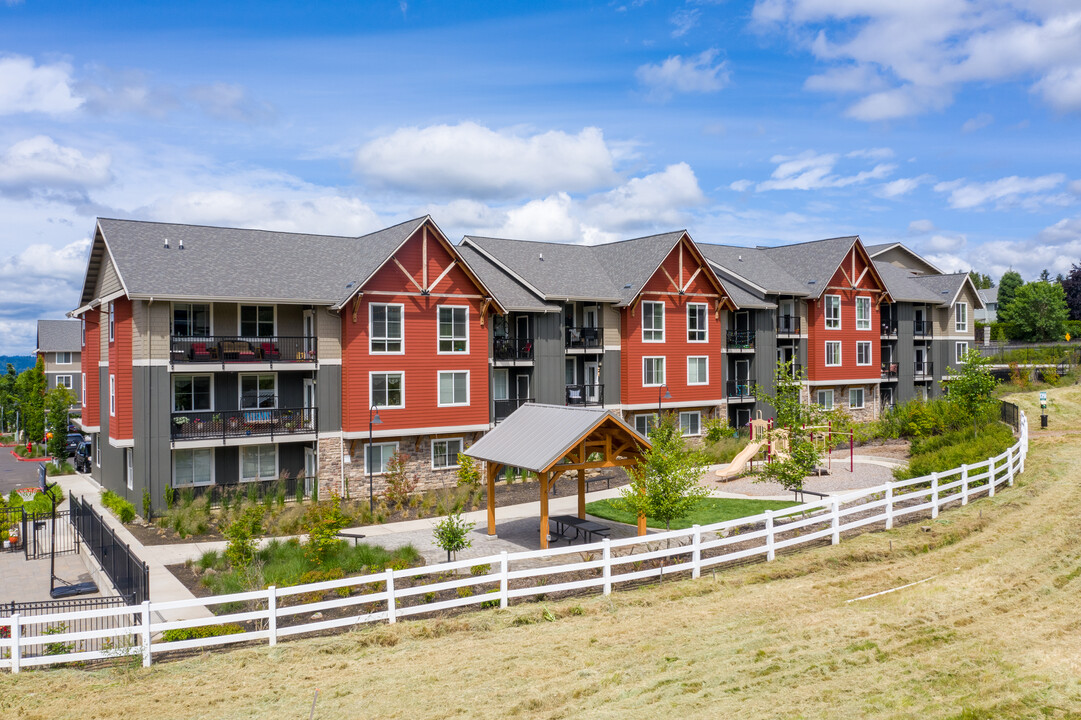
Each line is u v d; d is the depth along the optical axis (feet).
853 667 42.19
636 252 139.33
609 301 126.72
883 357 179.42
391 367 106.22
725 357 144.15
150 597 62.08
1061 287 283.59
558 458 69.46
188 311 98.02
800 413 98.58
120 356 95.55
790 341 160.04
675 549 60.34
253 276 100.12
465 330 112.78
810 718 36.52
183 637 50.37
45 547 86.99
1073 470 88.58
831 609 51.78
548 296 120.16
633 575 58.29
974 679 40.09
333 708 39.45
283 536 82.94
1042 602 51.21
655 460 69.05
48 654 48.93
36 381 199.21
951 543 66.74
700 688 40.24
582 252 143.13
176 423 94.43
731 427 149.07
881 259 203.00
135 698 41.34
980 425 119.65
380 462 107.24
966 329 193.16
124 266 91.97
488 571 65.77
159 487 92.27
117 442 95.14
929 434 138.21
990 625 47.60
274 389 104.99
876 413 172.04
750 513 88.69
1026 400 152.15
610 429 74.08
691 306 139.33
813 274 159.84
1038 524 69.21
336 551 69.36
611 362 130.00
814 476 111.45
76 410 184.75
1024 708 36.94
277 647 48.19
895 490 92.73
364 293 103.81
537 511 94.43
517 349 121.08
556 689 40.70
